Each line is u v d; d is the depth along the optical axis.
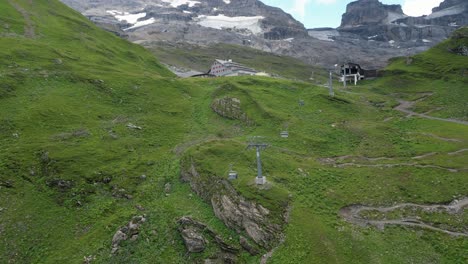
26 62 81.94
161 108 78.31
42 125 60.66
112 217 43.91
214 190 46.00
